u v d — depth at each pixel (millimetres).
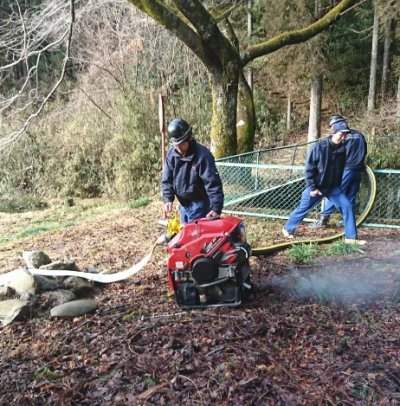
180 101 15797
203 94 16141
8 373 2992
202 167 3982
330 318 3553
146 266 5254
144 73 16219
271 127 17828
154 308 3914
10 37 13234
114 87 16109
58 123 16781
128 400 2590
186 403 2539
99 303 4125
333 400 2480
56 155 16109
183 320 3570
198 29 8289
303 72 14094
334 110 17797
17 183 16234
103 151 15500
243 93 10484
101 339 3371
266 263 5102
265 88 18656
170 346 3166
